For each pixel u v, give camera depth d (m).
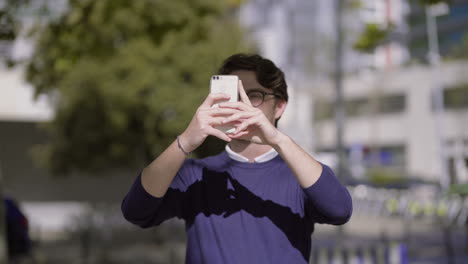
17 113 17.20
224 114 1.92
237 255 2.03
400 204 25.16
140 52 12.66
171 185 2.17
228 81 1.99
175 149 1.94
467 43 41.47
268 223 2.06
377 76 49.03
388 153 49.94
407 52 56.44
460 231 19.20
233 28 14.13
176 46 13.02
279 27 30.94
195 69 13.18
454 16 52.84
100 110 13.45
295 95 22.09
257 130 1.93
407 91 48.53
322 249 6.56
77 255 12.34
